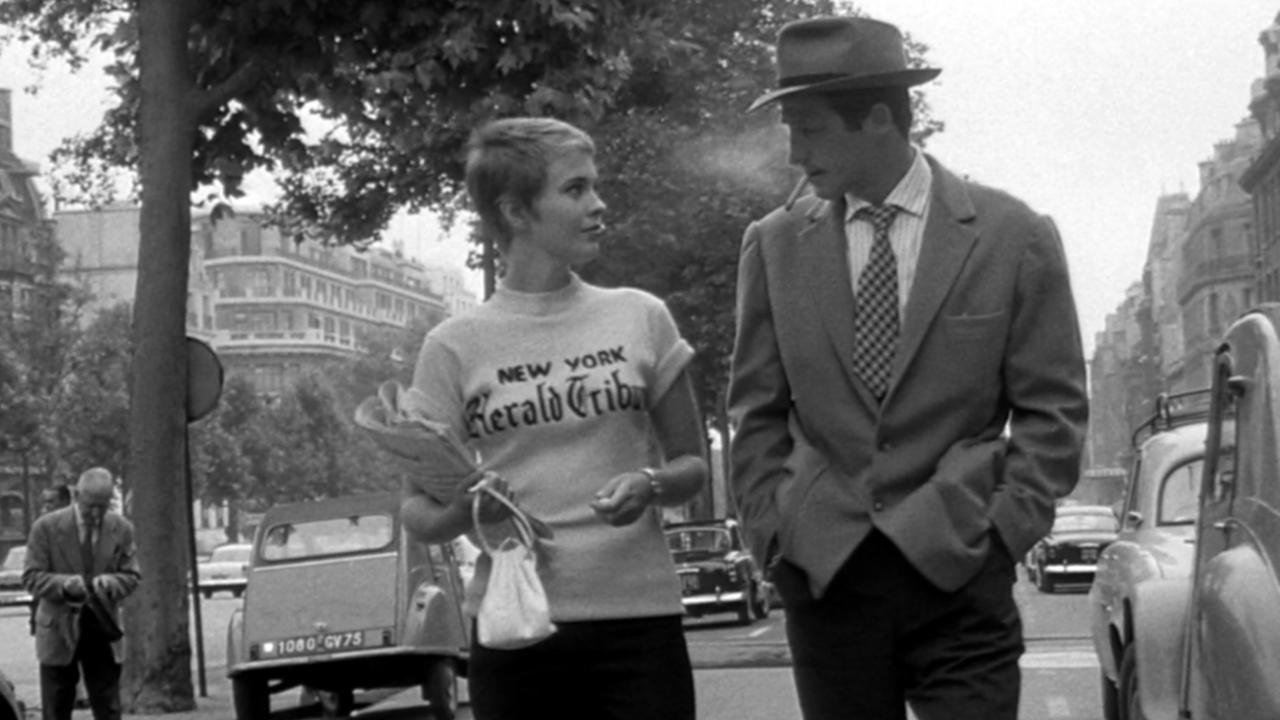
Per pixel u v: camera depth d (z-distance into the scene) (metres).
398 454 4.86
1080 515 46.78
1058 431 5.20
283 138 20.38
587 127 19.30
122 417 71.75
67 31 25.06
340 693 20.08
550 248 5.00
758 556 5.45
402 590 18.25
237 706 18.47
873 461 5.21
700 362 42.44
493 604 4.84
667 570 5.04
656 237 38.41
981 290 5.23
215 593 77.69
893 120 5.30
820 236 5.40
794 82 5.31
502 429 4.99
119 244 156.50
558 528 4.94
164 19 19.53
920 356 5.22
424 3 18.84
